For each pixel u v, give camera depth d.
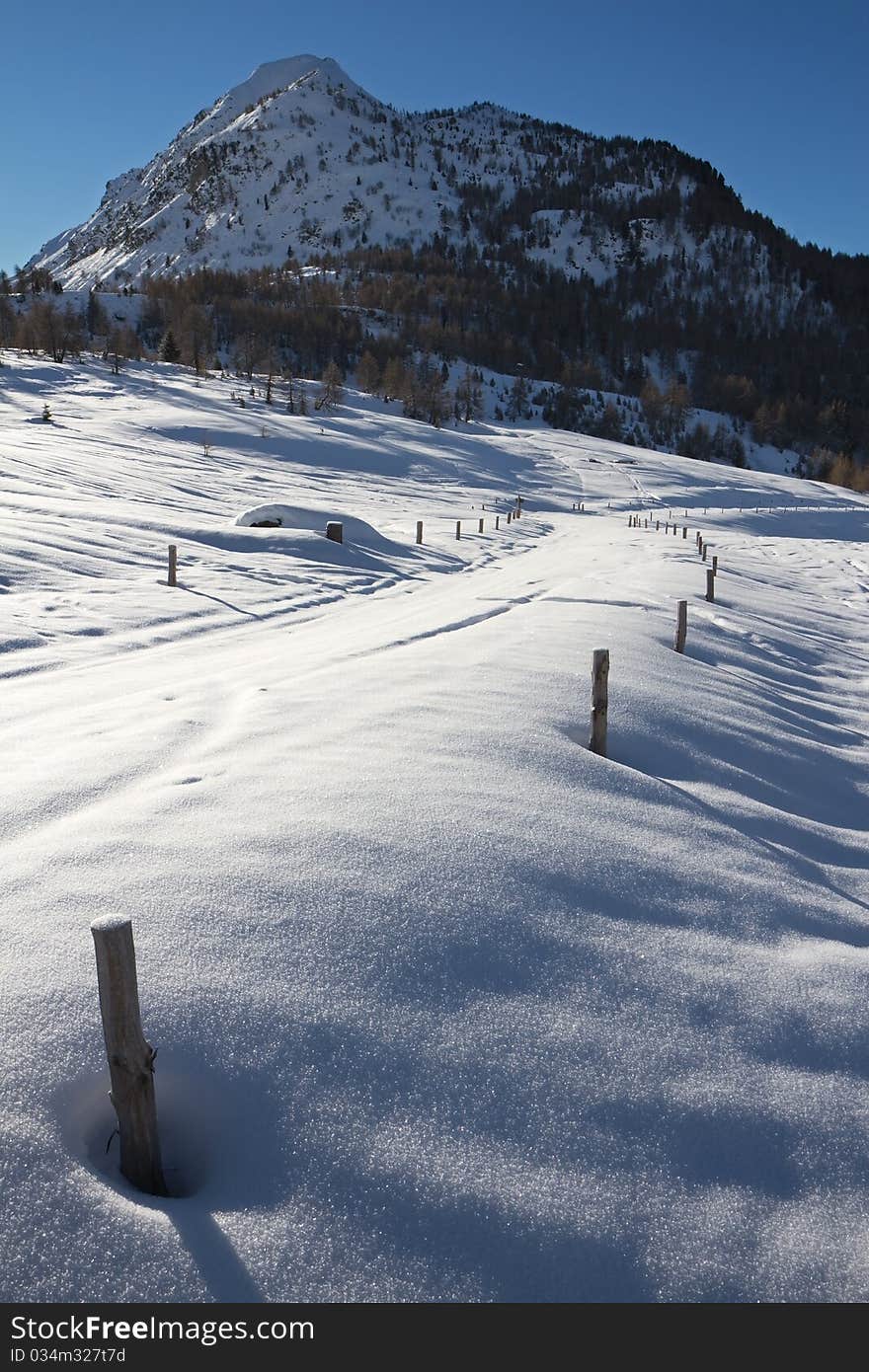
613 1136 2.81
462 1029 3.11
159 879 3.70
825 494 89.81
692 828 5.37
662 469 94.00
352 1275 2.21
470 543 33.41
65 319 106.56
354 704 6.88
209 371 111.62
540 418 141.62
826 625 17.27
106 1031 2.32
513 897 3.96
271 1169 2.47
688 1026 3.43
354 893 3.75
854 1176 2.91
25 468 31.41
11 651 11.04
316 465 65.19
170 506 29.62
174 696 8.01
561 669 8.37
